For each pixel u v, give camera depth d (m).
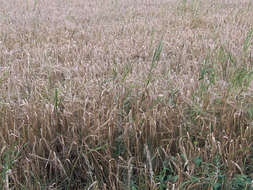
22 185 2.21
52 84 3.74
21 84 3.56
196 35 5.71
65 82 3.62
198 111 2.85
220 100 3.02
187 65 4.25
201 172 2.31
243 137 2.65
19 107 2.95
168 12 7.96
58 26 6.54
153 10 8.38
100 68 4.13
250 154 2.53
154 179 2.24
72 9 8.65
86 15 7.78
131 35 5.84
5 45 5.30
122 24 6.76
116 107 2.91
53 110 2.76
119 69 4.12
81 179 2.49
